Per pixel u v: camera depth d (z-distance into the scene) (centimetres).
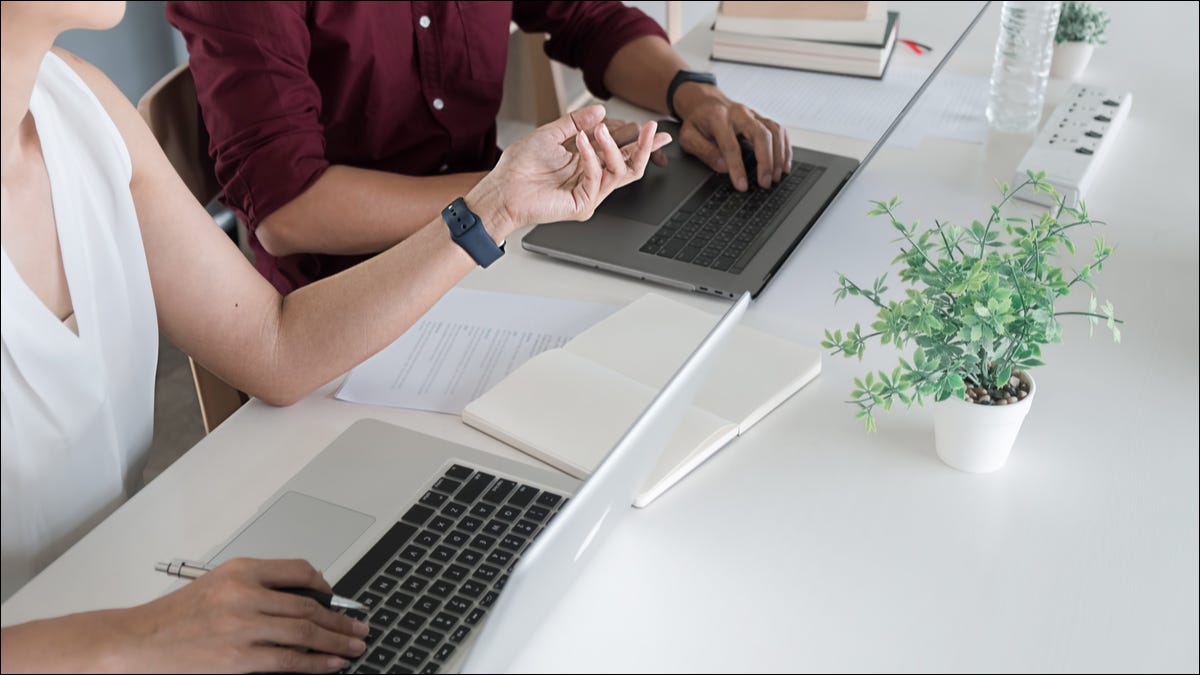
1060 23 180
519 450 108
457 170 191
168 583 93
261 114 155
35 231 103
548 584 80
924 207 149
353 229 157
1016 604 91
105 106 112
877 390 102
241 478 105
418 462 104
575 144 127
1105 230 143
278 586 87
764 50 187
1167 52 190
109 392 111
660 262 134
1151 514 99
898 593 92
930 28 201
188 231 117
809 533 98
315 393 118
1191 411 111
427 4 173
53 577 94
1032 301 97
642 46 183
